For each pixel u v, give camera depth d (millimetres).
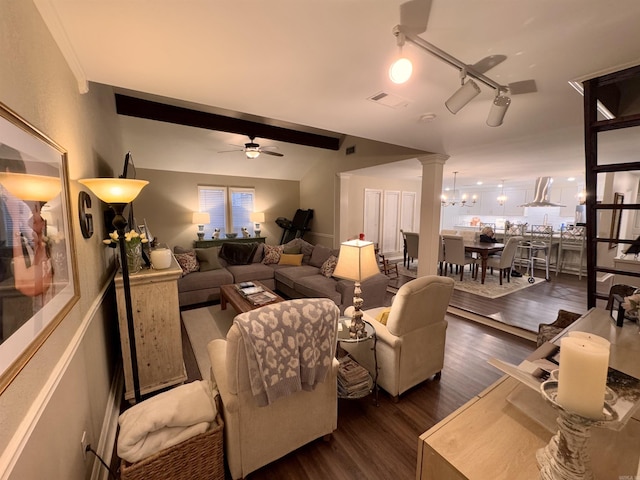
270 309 1448
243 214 7168
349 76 1687
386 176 7078
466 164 4992
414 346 2203
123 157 4516
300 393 1634
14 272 795
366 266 2193
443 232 7469
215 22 1200
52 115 1247
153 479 1322
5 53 856
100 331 1958
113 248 2762
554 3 1096
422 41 1335
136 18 1173
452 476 814
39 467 929
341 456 1734
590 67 1583
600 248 5633
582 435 666
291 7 1110
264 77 1706
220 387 1537
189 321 3785
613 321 1710
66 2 1071
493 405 1031
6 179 765
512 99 2008
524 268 6758
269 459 1593
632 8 1116
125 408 2199
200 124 4281
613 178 4988
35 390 942
